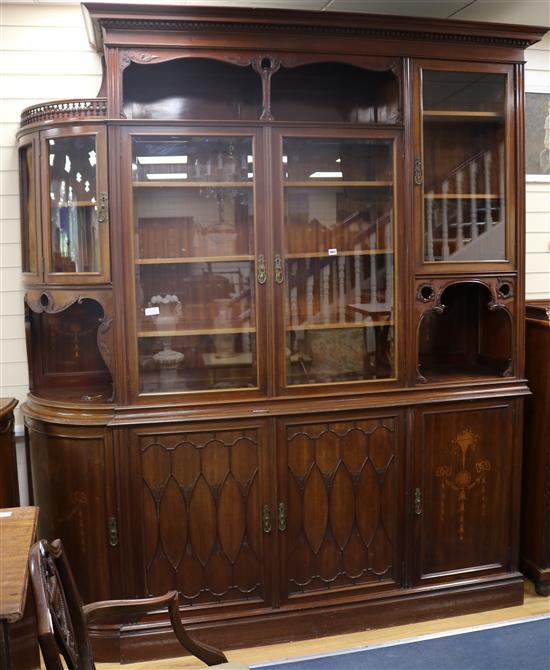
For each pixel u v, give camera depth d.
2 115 2.71
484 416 2.67
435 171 2.57
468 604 2.70
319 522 2.52
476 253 2.63
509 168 2.62
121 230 2.29
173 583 2.43
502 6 2.78
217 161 2.38
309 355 2.50
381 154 2.51
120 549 2.38
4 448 2.34
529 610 2.72
